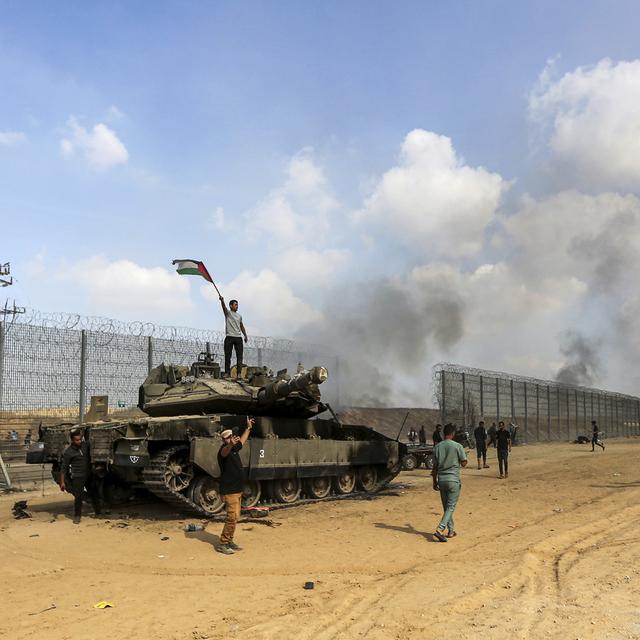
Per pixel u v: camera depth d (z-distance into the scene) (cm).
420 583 766
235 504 989
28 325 1931
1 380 1859
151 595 741
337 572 845
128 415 2122
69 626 630
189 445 1327
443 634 575
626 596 664
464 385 3853
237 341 1730
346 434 1819
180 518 1319
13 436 1916
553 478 1997
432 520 1251
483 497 1579
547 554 908
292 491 1569
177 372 1708
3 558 952
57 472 1538
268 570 863
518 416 4484
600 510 1298
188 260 1677
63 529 1191
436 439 2631
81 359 2036
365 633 588
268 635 589
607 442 5050
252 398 1560
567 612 621
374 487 1828
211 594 742
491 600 679
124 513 1400
